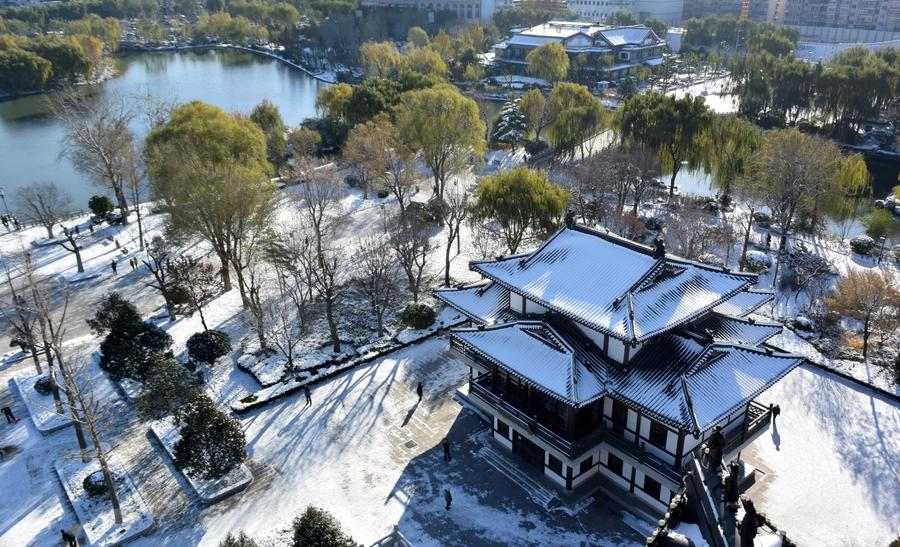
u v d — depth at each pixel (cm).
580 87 12600
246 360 6306
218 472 4744
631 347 4319
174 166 7031
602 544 4300
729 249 7994
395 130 9969
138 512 4644
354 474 4944
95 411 4634
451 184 10650
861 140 13562
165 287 7112
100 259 8469
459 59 19262
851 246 8356
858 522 4381
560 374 4347
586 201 9212
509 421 4766
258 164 8188
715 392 4138
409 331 6725
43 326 5319
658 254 4456
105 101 12438
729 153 9856
